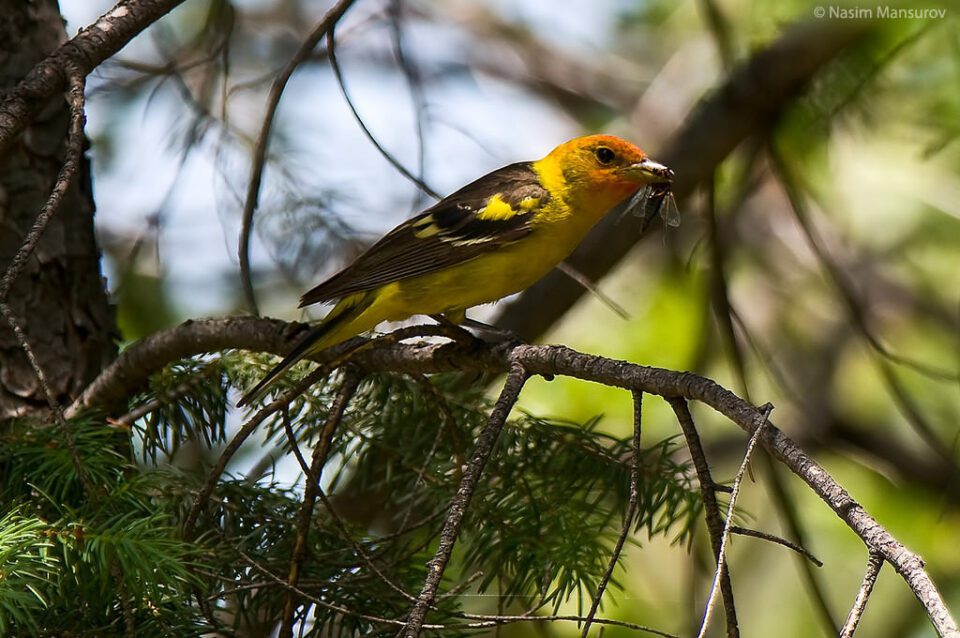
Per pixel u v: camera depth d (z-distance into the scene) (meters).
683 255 16.75
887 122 12.49
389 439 8.40
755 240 17.81
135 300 15.46
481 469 5.96
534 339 12.65
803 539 11.01
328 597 7.16
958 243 17.09
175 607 6.43
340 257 11.76
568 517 7.79
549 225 10.34
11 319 5.68
